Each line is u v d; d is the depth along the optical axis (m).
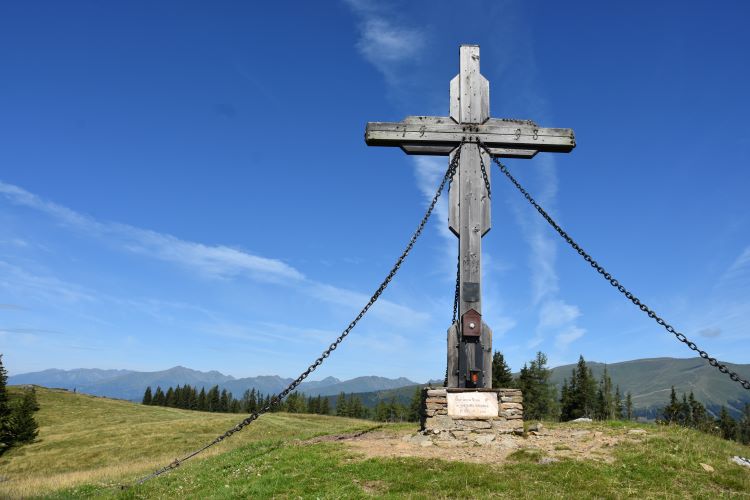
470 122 15.55
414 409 99.00
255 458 14.11
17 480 22.73
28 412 60.16
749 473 11.15
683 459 11.55
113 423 81.00
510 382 65.31
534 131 15.53
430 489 10.08
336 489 10.38
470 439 13.46
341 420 72.00
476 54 16.05
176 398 153.12
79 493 15.39
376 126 15.40
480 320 14.50
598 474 10.70
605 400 72.25
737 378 11.94
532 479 10.50
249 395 154.88
